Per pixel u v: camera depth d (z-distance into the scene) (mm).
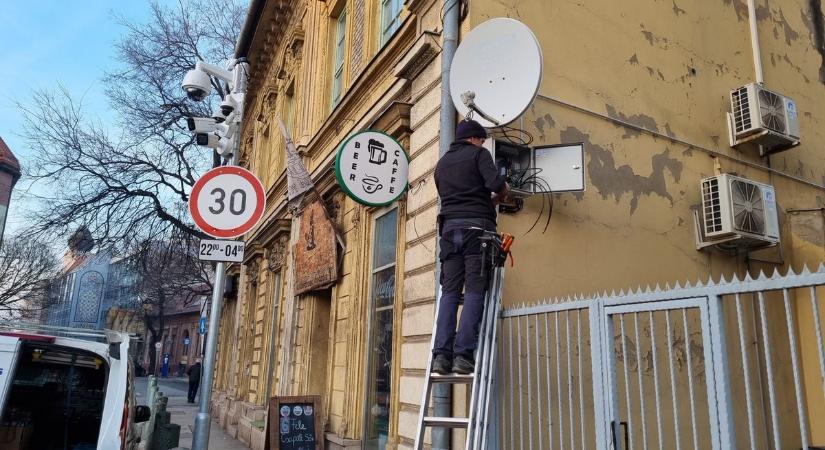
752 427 3158
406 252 6527
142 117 24922
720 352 3336
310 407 8305
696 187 7066
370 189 6453
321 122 11328
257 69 18891
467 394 5199
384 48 7727
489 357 4566
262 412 12500
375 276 7906
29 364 5664
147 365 56094
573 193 6105
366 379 7680
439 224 4766
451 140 5859
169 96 25656
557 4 6559
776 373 6488
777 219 6898
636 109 6836
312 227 10289
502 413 4723
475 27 5898
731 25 8172
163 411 8953
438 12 6527
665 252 6578
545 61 6289
